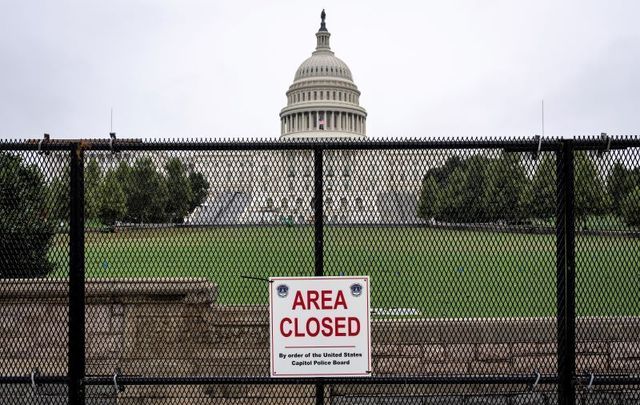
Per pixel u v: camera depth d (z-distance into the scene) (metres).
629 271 4.68
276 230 4.69
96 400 5.54
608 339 4.89
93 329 5.54
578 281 4.78
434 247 4.81
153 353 5.52
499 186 4.64
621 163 4.57
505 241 4.79
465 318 5.09
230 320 5.53
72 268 4.49
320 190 4.52
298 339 4.45
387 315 5.04
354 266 4.71
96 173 4.61
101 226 4.66
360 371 4.45
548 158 4.57
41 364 5.20
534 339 5.09
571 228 4.45
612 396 5.06
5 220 4.73
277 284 4.47
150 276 5.43
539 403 5.05
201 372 5.48
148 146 4.51
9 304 5.16
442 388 5.14
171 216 4.65
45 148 4.52
